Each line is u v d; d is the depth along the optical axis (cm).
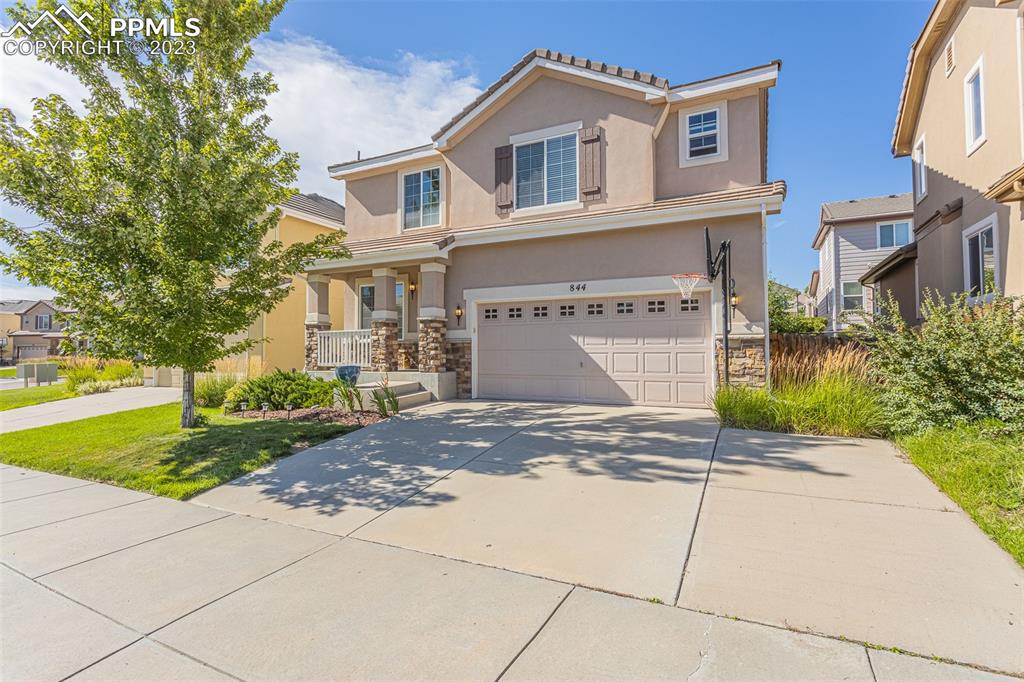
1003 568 329
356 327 1505
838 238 2294
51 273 664
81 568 380
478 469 601
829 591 310
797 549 366
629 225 1014
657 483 525
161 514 498
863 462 576
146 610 319
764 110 1152
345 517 471
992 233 898
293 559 387
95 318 706
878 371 720
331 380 1108
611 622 287
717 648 260
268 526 458
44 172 652
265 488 568
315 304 1376
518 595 321
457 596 322
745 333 945
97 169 708
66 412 1203
